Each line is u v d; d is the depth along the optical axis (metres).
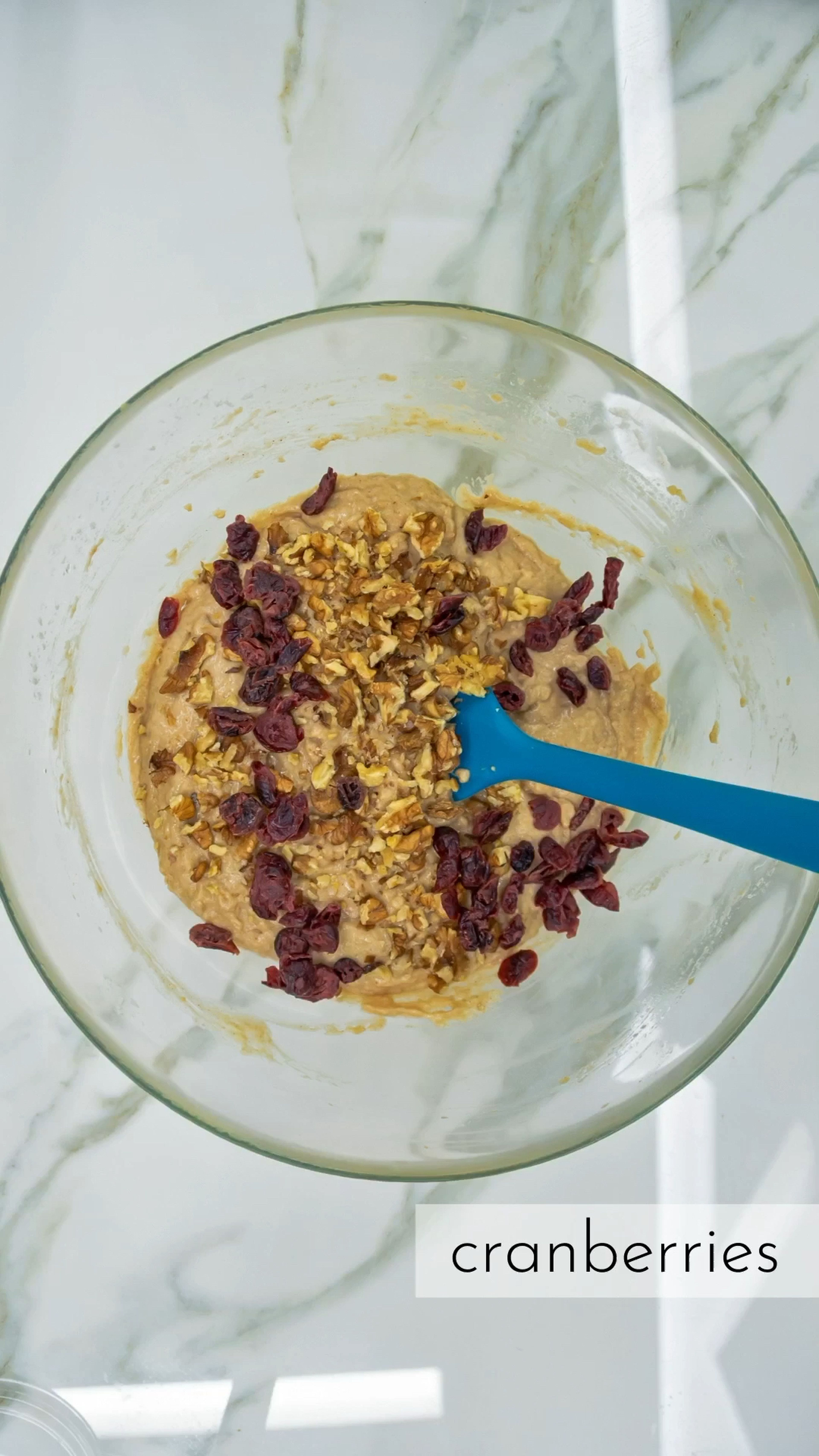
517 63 0.59
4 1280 0.58
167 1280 0.58
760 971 0.52
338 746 0.52
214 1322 0.58
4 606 0.52
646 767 0.47
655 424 0.54
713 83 0.60
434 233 0.59
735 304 0.60
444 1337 0.58
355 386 0.54
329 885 0.52
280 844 0.52
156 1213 0.58
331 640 0.52
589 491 0.56
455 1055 0.55
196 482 0.55
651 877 0.55
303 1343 0.58
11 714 0.52
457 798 0.52
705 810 0.46
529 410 0.55
